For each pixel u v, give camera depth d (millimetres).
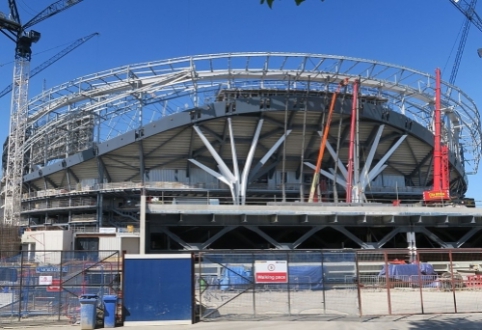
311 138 56438
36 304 17469
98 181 61688
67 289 17906
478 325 15180
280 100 50875
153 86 51156
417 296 24438
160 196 57094
